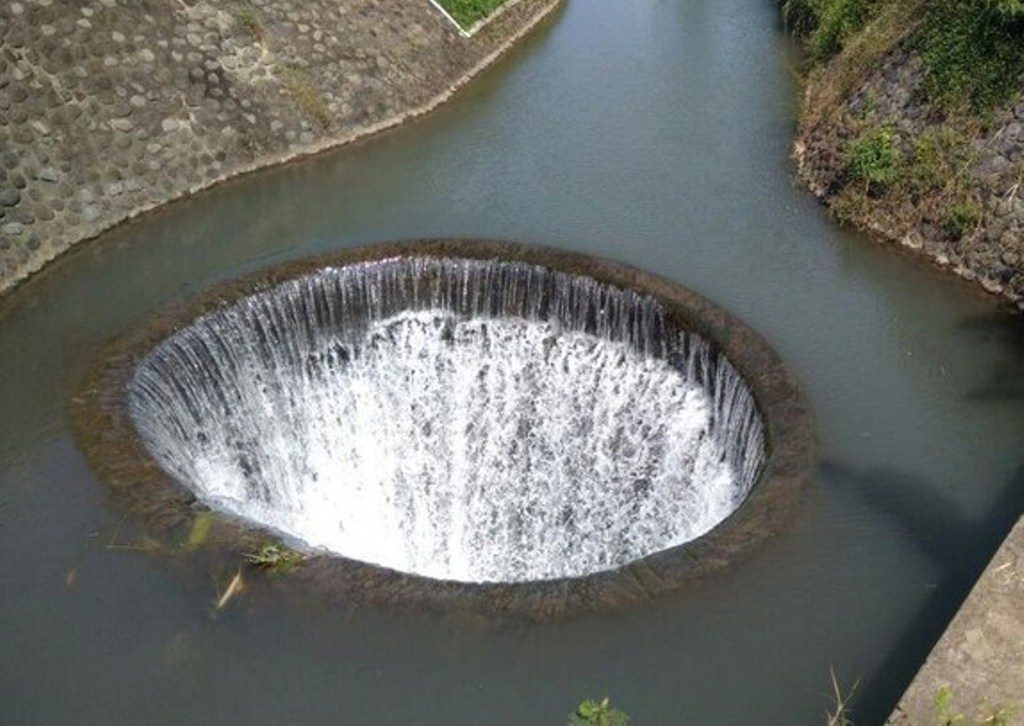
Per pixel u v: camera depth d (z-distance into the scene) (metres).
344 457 12.34
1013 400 10.77
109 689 7.41
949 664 6.76
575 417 12.36
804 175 15.55
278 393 11.99
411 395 12.83
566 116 17.70
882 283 13.02
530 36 21.94
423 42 18.92
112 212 13.88
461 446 12.71
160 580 8.16
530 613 7.79
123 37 14.73
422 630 7.66
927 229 13.73
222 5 16.20
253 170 15.55
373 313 12.55
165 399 10.69
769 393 10.49
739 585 8.12
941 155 14.10
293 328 12.12
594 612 7.82
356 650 7.55
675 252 13.40
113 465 9.27
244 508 9.89
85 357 11.16
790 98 18.45
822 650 7.62
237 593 7.97
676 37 21.92
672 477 11.55
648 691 7.29
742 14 23.48
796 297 12.55
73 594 8.08
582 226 13.94
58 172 13.48
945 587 8.23
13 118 13.22
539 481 12.38
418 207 14.51
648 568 8.26
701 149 16.42
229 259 13.20
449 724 7.10
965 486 9.41
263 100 16.02
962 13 14.86
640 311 11.91
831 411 10.45
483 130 17.16
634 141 16.67
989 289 12.93
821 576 8.25
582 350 12.34
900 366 11.30
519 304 12.51
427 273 12.55
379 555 11.77
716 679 7.39
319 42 17.19
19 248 12.76
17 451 9.55
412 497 12.46
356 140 16.69
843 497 9.14
